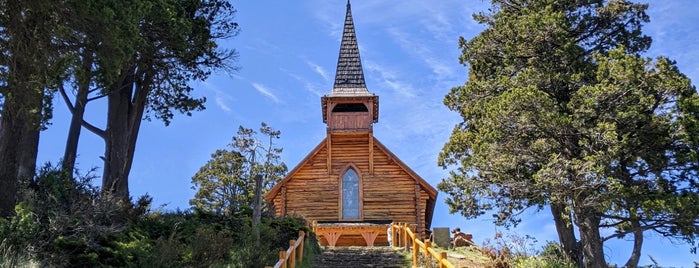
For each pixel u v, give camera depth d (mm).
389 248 25625
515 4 27078
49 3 15633
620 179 20391
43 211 15875
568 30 24328
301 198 36500
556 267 20219
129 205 19109
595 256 20438
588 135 20703
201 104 29844
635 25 25172
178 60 27078
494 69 26516
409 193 36219
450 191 24688
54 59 16297
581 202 20344
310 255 22047
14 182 16359
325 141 37562
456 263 21656
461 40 27641
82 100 24375
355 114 37406
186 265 16422
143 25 23188
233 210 23641
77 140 24375
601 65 21250
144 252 15648
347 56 40594
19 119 16625
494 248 22734
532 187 21500
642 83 20375
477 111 25172
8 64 15906
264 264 18297
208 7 28812
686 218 19609
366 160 37125
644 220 20344
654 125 20234
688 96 20391
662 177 20656
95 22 16578
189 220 21078
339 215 35969
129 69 26016
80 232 15227
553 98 22766
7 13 15695
